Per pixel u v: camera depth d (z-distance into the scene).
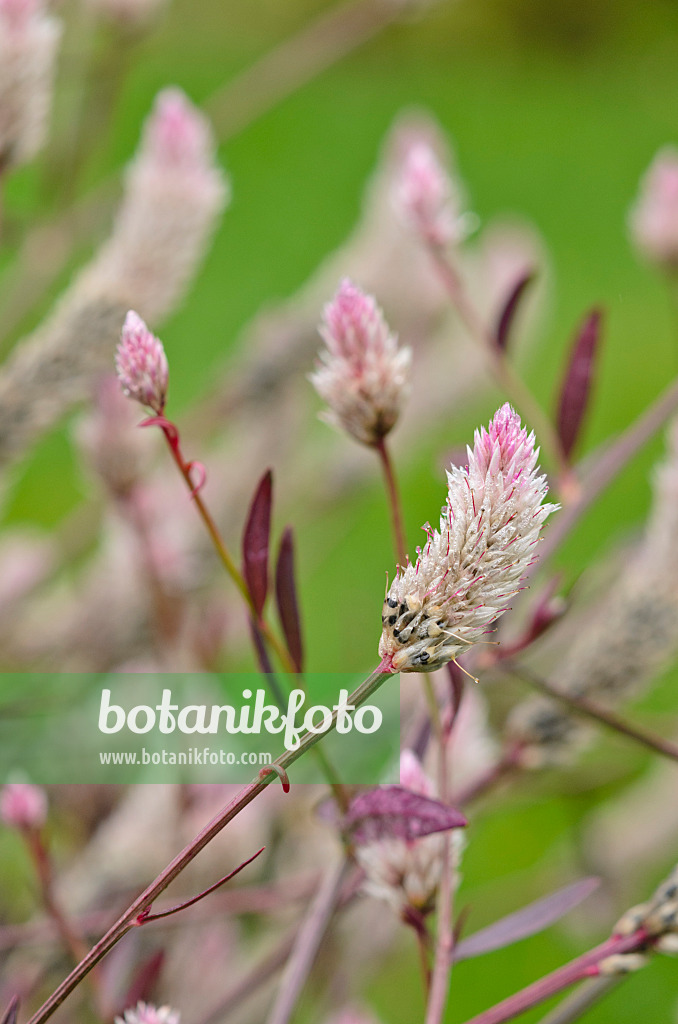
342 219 5.12
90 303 1.11
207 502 1.47
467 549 0.85
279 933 1.14
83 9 1.42
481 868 1.98
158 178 1.12
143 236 1.11
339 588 2.62
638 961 0.91
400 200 1.07
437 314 1.68
